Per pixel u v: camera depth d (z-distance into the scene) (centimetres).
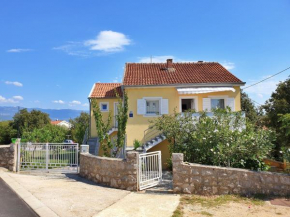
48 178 1066
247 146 945
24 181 969
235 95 1625
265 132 980
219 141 977
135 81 1659
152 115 1614
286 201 733
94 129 2072
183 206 695
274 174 797
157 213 635
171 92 1625
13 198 744
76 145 1220
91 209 656
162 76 1766
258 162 945
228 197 775
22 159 1245
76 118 4856
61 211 636
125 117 1363
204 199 764
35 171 1209
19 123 4906
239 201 737
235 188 809
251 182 806
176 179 845
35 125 5019
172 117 1345
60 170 1216
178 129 1191
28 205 684
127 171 896
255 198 762
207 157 1002
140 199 763
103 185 958
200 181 827
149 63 2100
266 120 1939
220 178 816
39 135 1947
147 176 945
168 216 614
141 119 1611
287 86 1861
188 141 1099
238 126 1086
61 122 7738
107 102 2070
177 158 852
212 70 1883
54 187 890
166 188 906
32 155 1243
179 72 1856
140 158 912
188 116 1262
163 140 1524
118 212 638
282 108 1731
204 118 1120
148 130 1597
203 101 1616
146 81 1655
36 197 751
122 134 1351
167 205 703
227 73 1784
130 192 854
